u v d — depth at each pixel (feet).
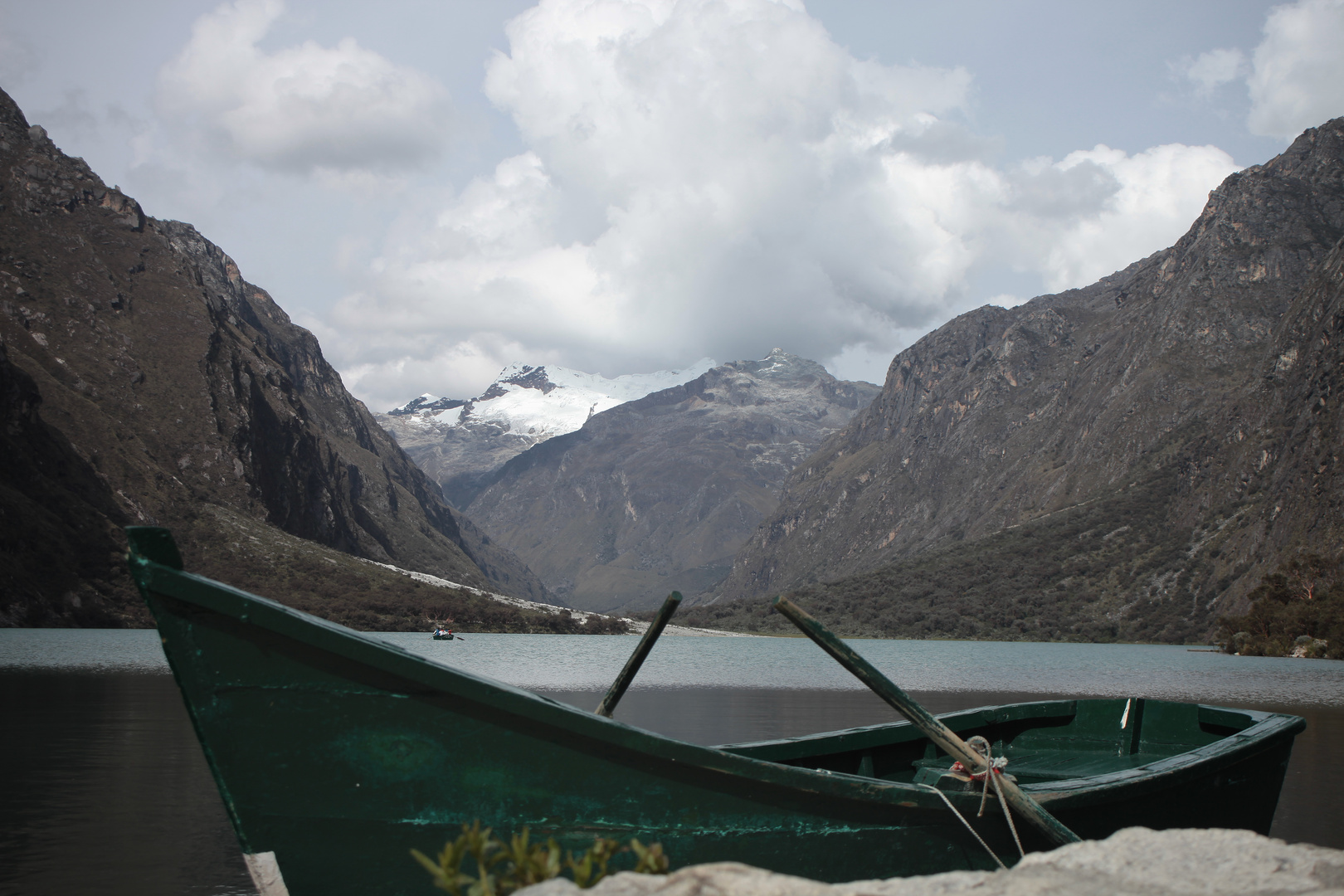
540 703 25.08
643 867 15.49
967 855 30.32
